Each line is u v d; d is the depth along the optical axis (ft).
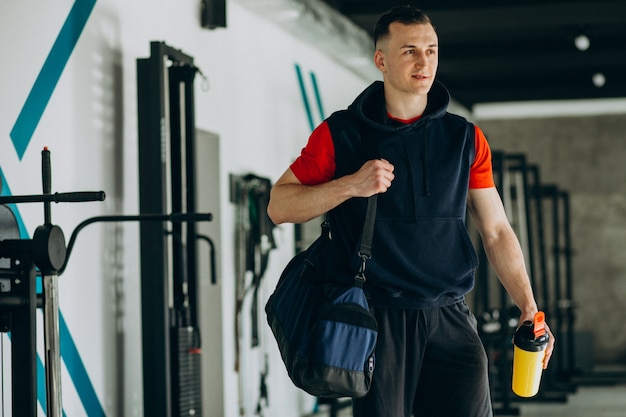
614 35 36.99
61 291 16.55
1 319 10.59
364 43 31.81
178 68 19.08
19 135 15.34
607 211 51.34
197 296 18.97
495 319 35.86
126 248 18.63
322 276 9.08
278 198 9.01
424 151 8.96
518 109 51.80
